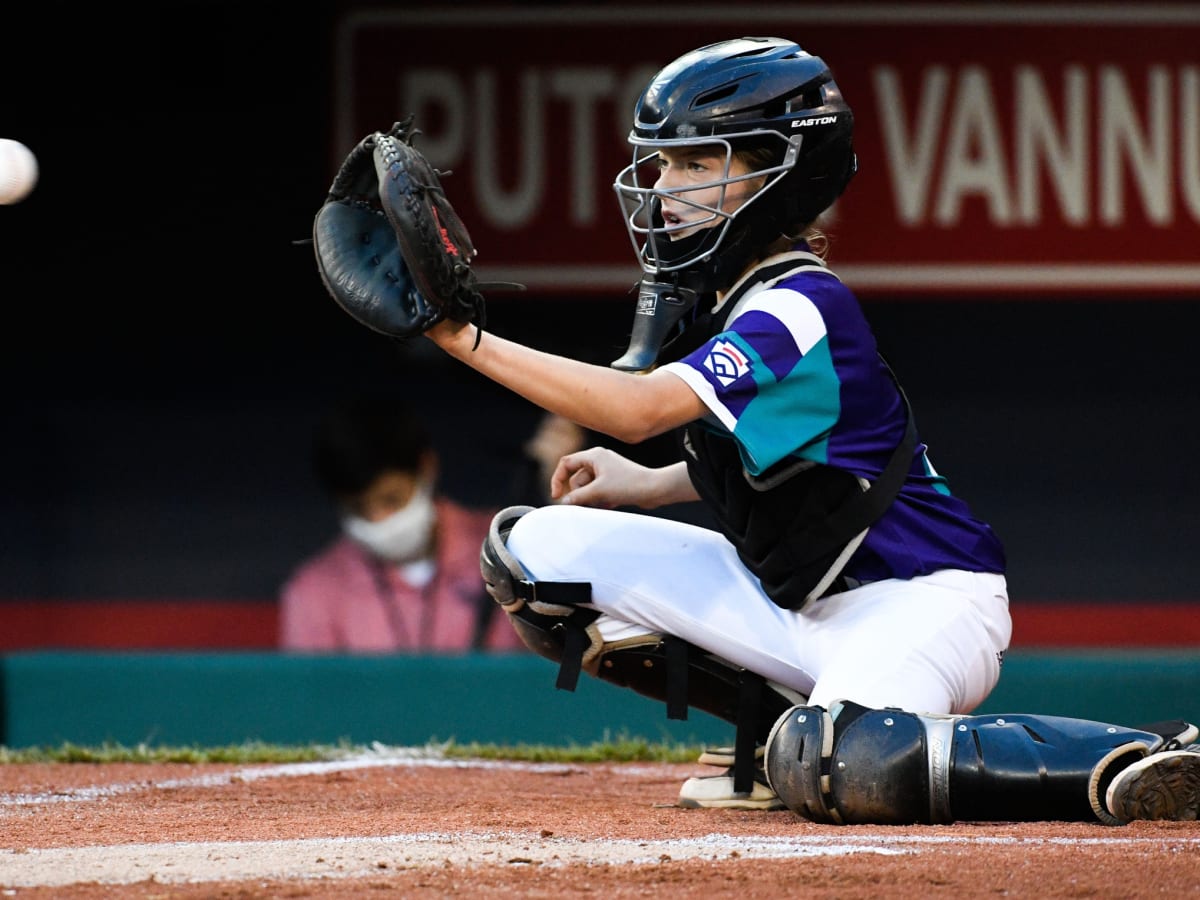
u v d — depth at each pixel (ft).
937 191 108.78
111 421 112.47
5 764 48.57
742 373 32.42
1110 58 107.76
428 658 71.72
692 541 36.01
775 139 34.37
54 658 73.61
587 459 38.58
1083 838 29.78
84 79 111.34
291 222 112.06
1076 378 111.55
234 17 110.83
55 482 112.06
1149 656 72.79
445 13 108.78
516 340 109.91
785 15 107.55
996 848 28.78
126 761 49.70
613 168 108.68
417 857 28.27
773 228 34.60
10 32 110.73
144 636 111.55
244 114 111.55
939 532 35.04
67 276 112.16
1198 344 110.93
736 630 35.01
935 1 107.65
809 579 34.06
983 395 111.86
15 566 111.45
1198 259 108.88
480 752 51.55
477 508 110.83
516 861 27.81
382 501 95.14
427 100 109.60
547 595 35.32
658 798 38.99
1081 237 108.99
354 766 47.34
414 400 112.16
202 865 27.58
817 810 31.96
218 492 112.57
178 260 112.47
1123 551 112.06
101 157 111.86
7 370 112.06
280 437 112.78
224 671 72.79
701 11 107.76
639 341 34.71
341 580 96.78
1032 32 107.65
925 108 108.27
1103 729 31.22
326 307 112.57
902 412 35.27
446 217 31.12
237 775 44.70
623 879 26.12
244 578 112.37
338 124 110.73
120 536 112.27
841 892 25.13
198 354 112.78
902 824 31.68
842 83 108.37
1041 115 108.17
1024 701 69.05
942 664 33.88
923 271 109.40
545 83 108.58
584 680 69.97
